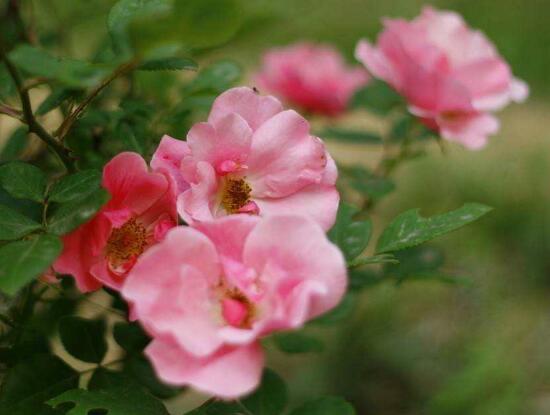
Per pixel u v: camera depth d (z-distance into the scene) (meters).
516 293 1.24
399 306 1.14
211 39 0.46
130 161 0.49
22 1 0.72
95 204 0.48
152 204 0.50
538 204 1.37
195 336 0.46
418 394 1.05
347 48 1.66
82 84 0.46
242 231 0.47
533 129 1.63
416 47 0.66
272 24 0.55
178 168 0.50
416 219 0.53
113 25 0.49
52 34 0.74
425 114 0.65
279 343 0.63
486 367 0.98
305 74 0.84
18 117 0.51
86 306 0.68
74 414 0.50
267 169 0.51
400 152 0.73
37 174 0.51
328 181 0.51
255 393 0.54
